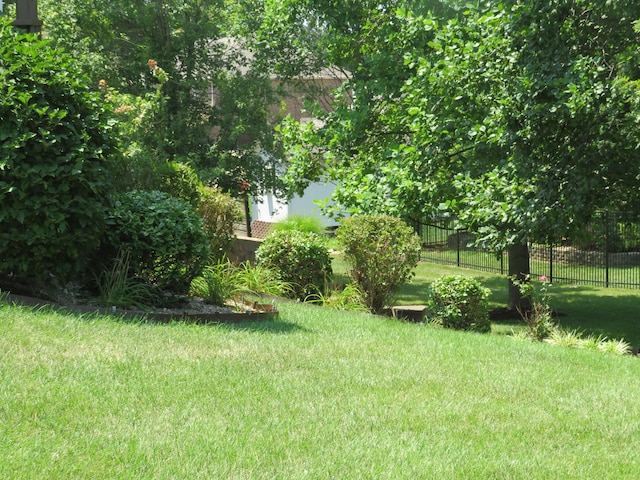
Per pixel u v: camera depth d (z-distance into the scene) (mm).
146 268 9828
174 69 24766
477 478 4938
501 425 6176
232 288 11641
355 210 16594
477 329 13328
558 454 5648
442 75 15148
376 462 5027
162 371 6551
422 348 9008
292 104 36906
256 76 26266
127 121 19531
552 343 12414
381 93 18609
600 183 14141
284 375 6930
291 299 13414
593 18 13836
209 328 8664
